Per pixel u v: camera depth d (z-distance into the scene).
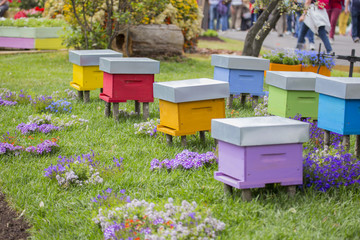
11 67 14.93
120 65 8.48
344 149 6.65
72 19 16.22
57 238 4.88
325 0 15.49
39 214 5.41
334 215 4.98
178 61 16.47
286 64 12.21
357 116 6.51
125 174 6.22
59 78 13.16
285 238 4.47
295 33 26.14
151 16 15.95
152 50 16.41
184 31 18.36
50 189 5.89
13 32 19.03
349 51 18.81
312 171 5.71
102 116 9.08
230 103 9.84
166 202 5.18
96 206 5.33
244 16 32.91
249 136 5.07
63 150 7.18
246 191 5.27
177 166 6.34
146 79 8.70
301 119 7.93
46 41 19.11
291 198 5.33
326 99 6.77
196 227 4.45
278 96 8.02
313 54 12.27
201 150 7.05
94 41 15.34
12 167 6.56
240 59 9.55
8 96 10.22
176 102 6.89
